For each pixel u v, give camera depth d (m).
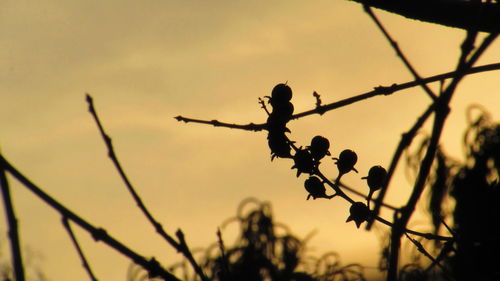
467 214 10.48
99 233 4.48
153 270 4.53
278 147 5.66
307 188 5.65
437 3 6.49
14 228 4.26
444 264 8.58
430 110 7.67
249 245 12.47
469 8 6.50
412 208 6.55
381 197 7.74
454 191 11.45
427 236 5.84
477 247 6.20
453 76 5.84
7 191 4.30
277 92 5.69
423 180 6.63
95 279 4.71
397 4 6.57
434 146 6.75
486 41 6.72
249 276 12.09
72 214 4.44
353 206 5.62
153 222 5.29
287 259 12.35
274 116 5.67
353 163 5.75
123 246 4.54
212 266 12.00
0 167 4.34
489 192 10.56
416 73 7.46
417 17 6.55
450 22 6.57
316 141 5.64
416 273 8.58
